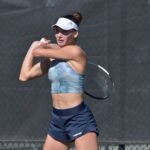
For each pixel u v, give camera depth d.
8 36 19.66
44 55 15.57
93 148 15.41
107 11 19.33
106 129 19.34
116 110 19.28
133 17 19.25
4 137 19.83
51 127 15.96
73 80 15.40
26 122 19.75
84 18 19.39
